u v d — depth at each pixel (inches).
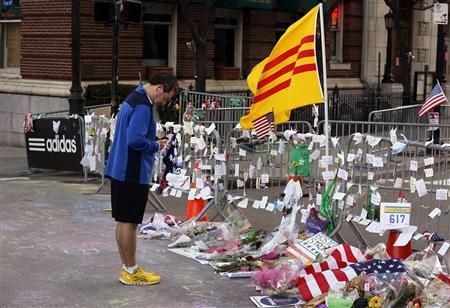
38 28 674.2
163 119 616.1
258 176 325.7
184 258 285.3
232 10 792.9
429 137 567.8
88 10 648.4
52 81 667.4
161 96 244.2
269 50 829.8
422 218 325.4
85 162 460.1
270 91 290.2
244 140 336.5
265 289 239.9
